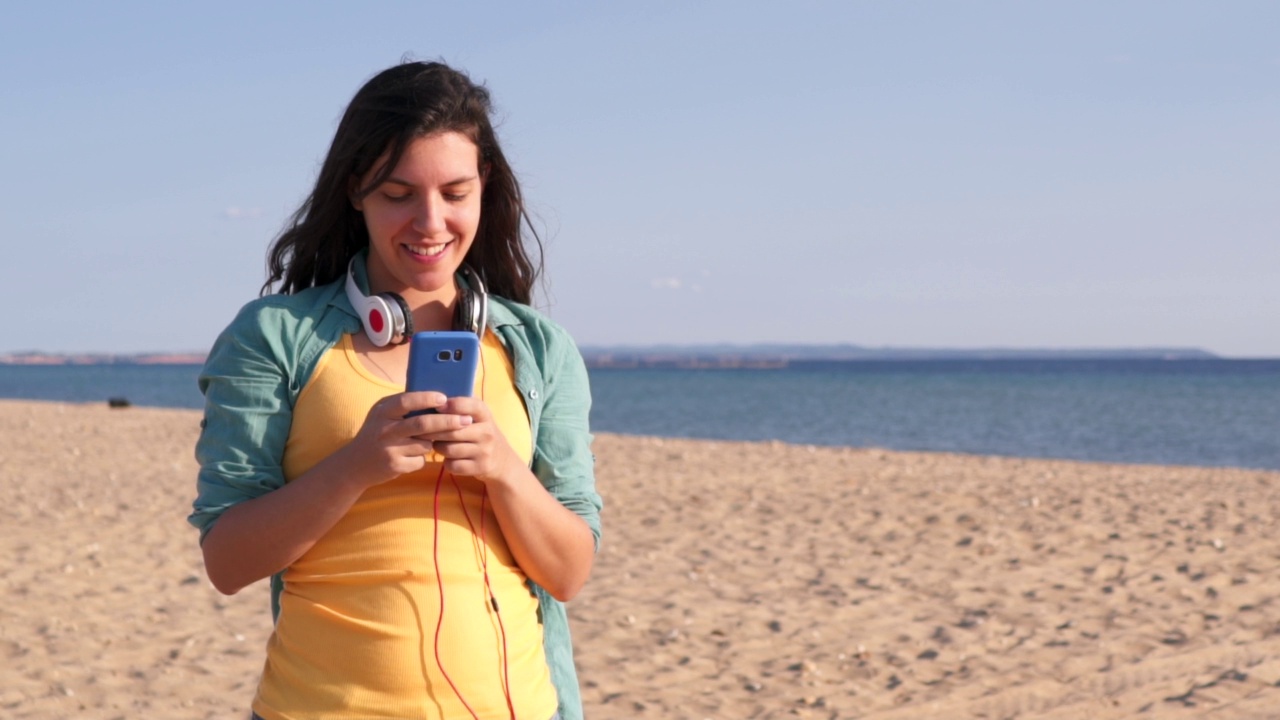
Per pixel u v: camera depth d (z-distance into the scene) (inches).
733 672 221.9
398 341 72.3
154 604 269.6
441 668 67.5
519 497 68.8
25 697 199.8
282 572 73.9
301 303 72.9
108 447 689.0
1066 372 5413.4
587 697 205.8
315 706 67.6
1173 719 193.3
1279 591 286.7
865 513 425.7
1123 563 324.8
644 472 580.1
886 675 219.9
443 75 71.5
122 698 201.3
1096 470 640.4
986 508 436.5
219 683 211.5
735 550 350.9
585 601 279.1
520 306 79.4
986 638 244.7
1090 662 226.2
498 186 78.6
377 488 69.1
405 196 70.2
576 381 79.4
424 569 68.3
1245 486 541.0
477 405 65.2
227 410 69.8
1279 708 197.3
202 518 69.7
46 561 316.5
